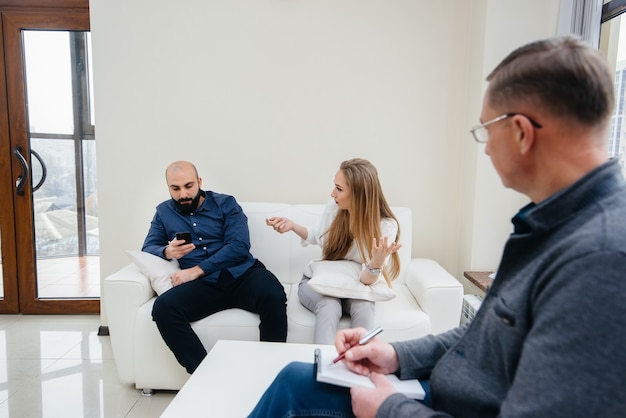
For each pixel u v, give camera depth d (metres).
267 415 0.84
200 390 1.11
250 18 2.40
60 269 2.75
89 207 2.71
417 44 2.40
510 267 0.67
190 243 2.01
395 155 2.49
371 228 1.79
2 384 1.91
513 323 0.60
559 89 0.57
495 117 0.65
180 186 1.99
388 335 1.73
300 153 2.50
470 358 0.72
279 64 2.43
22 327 2.55
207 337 1.78
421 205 2.52
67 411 1.70
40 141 2.63
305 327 1.75
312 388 0.85
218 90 2.45
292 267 2.28
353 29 2.40
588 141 0.58
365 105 2.46
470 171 2.32
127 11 2.38
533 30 2.14
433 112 2.45
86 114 2.62
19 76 2.55
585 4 1.96
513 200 2.25
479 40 2.23
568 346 0.48
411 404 0.69
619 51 1.85
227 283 1.84
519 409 0.50
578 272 0.49
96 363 2.11
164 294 1.74
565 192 0.58
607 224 0.51
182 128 2.47
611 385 0.45
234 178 2.52
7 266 2.69
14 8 2.50
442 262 2.56
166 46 2.41
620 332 0.45
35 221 2.70
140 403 1.78
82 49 2.56
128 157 2.47
